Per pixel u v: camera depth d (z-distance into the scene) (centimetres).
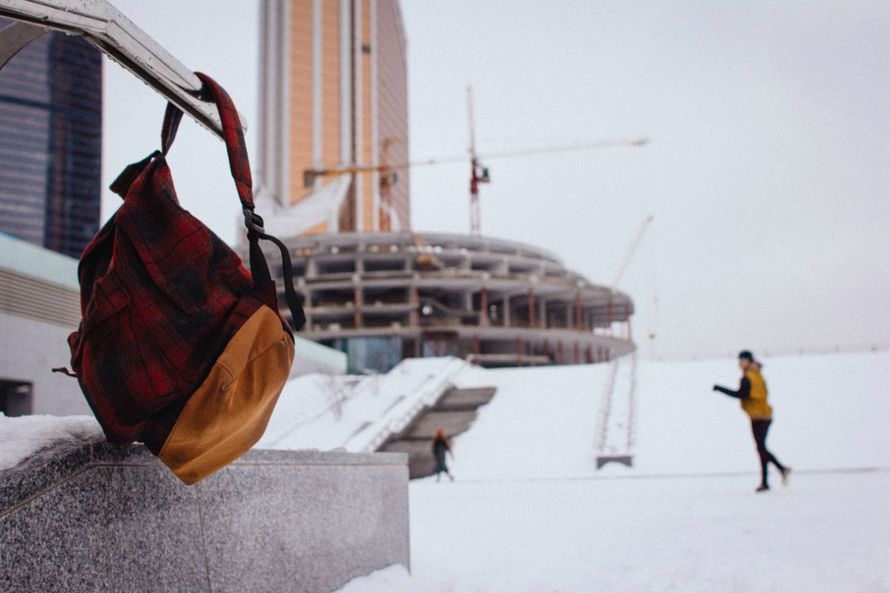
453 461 2677
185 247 190
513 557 622
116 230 185
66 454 187
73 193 16625
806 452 2389
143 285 181
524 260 8912
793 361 3622
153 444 184
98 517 200
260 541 308
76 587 187
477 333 8062
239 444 199
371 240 8500
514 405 3422
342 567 403
